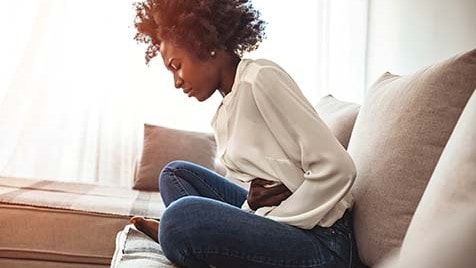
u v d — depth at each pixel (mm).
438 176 653
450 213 543
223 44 1151
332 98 2039
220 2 1148
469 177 557
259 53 2949
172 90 2861
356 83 3029
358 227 1052
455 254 482
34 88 2748
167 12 1154
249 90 1053
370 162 1070
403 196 971
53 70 2770
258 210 1053
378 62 2994
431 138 971
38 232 1620
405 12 2811
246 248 940
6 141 2715
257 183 1054
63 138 2783
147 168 2373
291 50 2990
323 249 983
